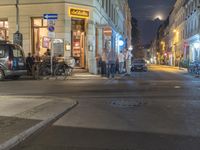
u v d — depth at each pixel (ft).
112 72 95.86
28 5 100.32
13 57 79.36
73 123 31.94
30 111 36.40
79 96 50.65
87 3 103.45
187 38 237.45
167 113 36.68
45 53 95.20
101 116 35.22
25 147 23.98
